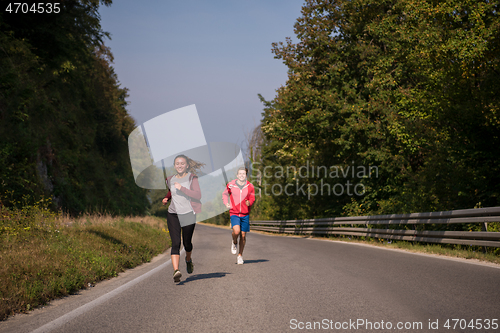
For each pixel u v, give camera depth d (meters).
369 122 18.28
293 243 15.23
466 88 13.74
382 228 15.30
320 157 26.50
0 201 13.17
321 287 5.62
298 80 20.38
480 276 6.05
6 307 4.50
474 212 8.66
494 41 13.32
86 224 12.78
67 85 30.39
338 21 20.94
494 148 13.47
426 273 6.53
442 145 14.09
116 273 7.72
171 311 4.47
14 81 17.97
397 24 18.84
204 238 22.11
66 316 4.34
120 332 3.71
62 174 25.23
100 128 38.12
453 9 14.18
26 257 6.59
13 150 17.25
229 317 4.16
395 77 18.77
